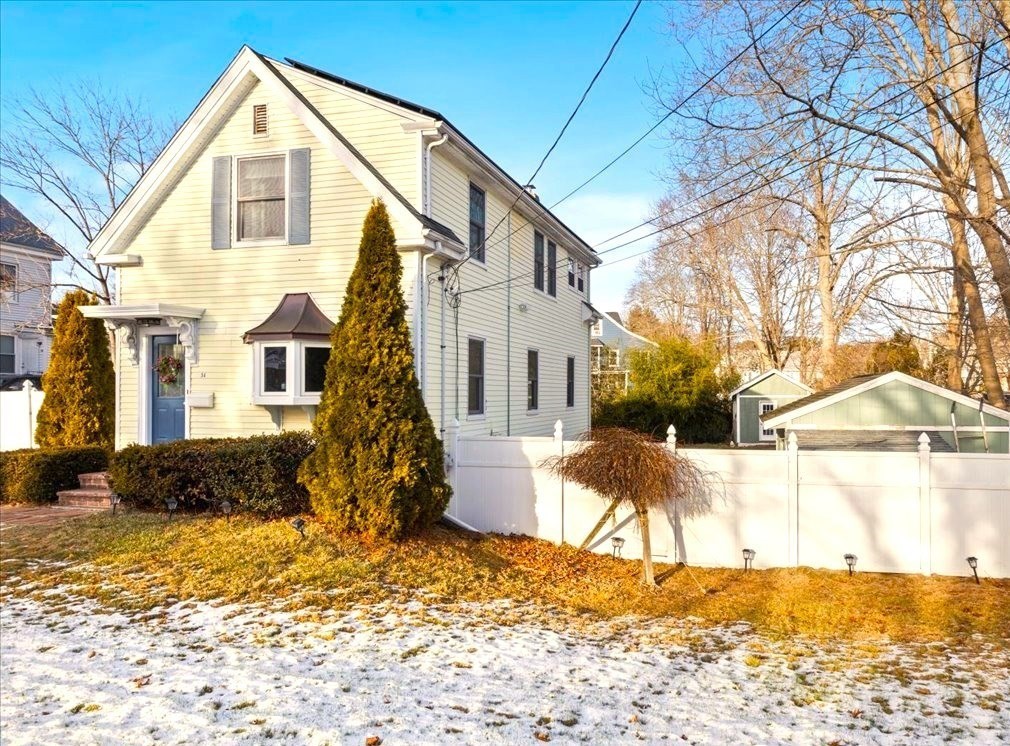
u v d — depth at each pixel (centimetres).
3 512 1050
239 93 1167
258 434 1146
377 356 913
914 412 1258
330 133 1116
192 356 1177
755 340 3259
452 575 823
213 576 743
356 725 445
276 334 1079
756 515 964
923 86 1030
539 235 1748
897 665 608
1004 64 924
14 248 2327
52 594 698
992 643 671
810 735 461
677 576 923
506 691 516
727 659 616
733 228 3006
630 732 456
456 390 1234
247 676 517
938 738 461
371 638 611
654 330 4300
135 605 669
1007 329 1336
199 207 1191
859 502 937
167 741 420
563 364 1967
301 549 827
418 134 1124
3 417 1564
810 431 1276
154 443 1217
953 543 910
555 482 1039
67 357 1319
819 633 702
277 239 1155
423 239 1074
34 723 444
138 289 1212
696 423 2827
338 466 895
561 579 884
